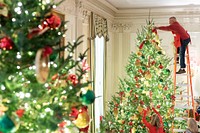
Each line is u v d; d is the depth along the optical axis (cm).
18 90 321
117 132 729
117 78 1077
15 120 302
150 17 1045
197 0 906
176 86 873
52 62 343
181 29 832
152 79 777
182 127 857
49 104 338
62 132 353
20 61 322
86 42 830
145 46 778
